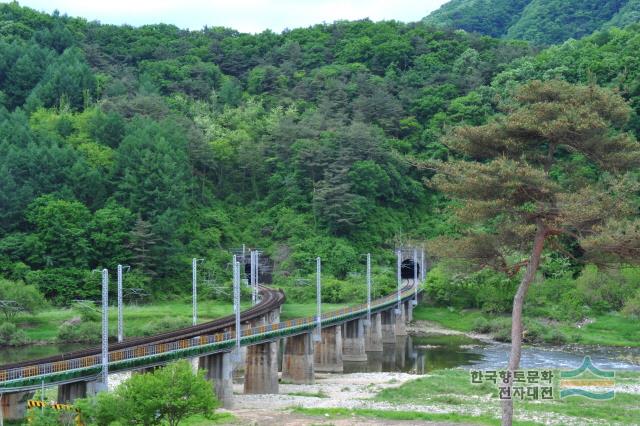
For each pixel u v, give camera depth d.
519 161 60.47
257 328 95.88
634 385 95.00
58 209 179.75
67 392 71.06
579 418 74.88
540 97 61.84
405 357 134.62
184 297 181.38
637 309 149.38
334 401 87.94
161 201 197.50
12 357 121.44
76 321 146.75
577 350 134.75
